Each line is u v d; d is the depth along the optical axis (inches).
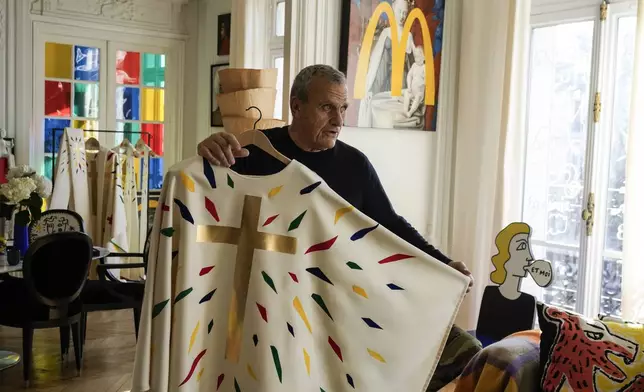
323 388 71.9
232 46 189.8
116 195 218.5
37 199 157.2
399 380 75.0
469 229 159.2
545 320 86.1
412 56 156.1
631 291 130.4
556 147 155.2
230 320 68.9
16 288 155.6
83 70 245.8
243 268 68.4
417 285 76.0
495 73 152.9
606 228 145.9
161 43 260.2
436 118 162.1
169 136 265.7
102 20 245.0
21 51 230.4
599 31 144.5
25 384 147.3
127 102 256.1
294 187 69.7
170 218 64.7
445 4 160.6
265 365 66.6
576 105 150.6
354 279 72.4
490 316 106.3
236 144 67.4
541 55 158.2
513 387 82.7
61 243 144.7
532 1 158.1
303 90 76.8
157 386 64.1
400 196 158.9
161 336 64.1
